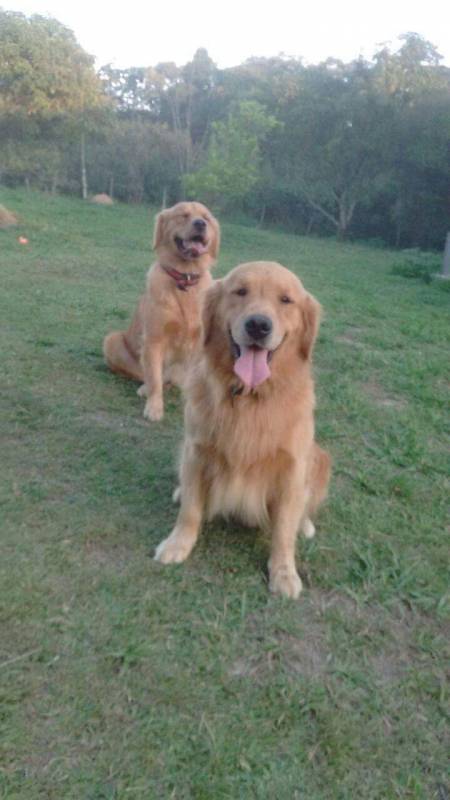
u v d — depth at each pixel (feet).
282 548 3.84
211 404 3.79
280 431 3.76
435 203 39.27
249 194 43.52
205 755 2.58
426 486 5.24
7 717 2.62
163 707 2.77
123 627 3.19
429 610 3.68
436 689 3.10
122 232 21.22
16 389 6.11
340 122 41.16
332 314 11.38
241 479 3.85
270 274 3.81
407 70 41.14
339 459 5.55
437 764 2.70
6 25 36.32
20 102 38.04
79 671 2.89
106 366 7.20
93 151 43.93
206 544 4.04
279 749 2.65
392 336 10.14
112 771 2.46
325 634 3.38
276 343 3.65
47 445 5.08
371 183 40.34
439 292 16.74
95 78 39.32
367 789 2.54
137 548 3.89
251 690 2.94
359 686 3.05
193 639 3.19
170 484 4.72
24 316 8.80
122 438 5.40
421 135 38.19
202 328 3.94
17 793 2.32
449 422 6.66
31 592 3.34
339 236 42.65
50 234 17.99
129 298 10.73
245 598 3.52
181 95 60.39
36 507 4.16
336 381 7.49
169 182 44.70
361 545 4.24
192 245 6.16
